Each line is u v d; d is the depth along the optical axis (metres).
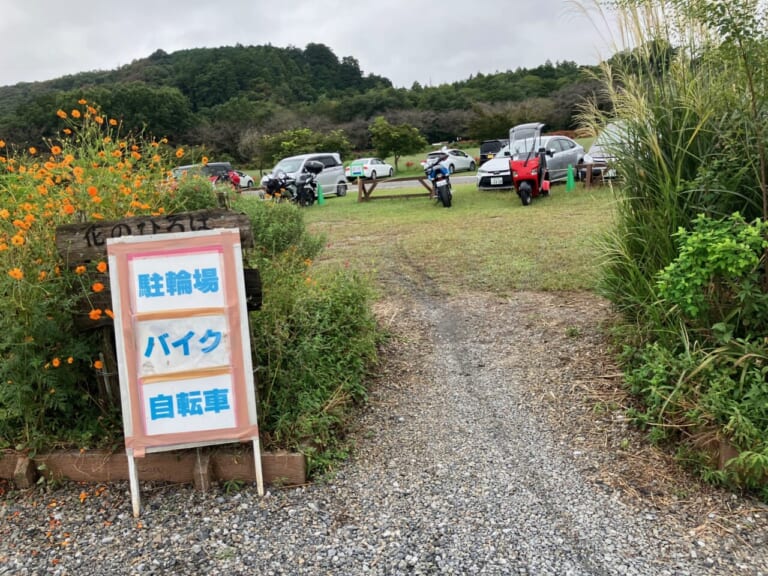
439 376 4.15
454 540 2.47
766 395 2.86
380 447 3.27
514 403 3.67
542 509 2.65
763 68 3.37
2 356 2.96
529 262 7.01
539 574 2.26
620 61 4.20
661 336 3.50
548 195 13.88
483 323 5.11
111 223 2.89
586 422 3.37
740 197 3.59
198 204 4.84
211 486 2.89
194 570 2.34
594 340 4.38
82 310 2.93
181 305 2.72
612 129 4.21
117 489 2.89
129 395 2.70
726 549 2.36
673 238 3.68
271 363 3.31
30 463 2.92
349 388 3.70
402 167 38.06
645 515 2.59
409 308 5.68
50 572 2.36
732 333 3.22
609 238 4.40
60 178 3.81
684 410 3.03
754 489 2.70
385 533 2.53
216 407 2.77
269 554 2.42
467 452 3.17
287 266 4.55
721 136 3.50
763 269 3.29
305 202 16.84
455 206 13.88
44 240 3.07
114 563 2.40
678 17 3.85
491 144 30.41
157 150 5.27
